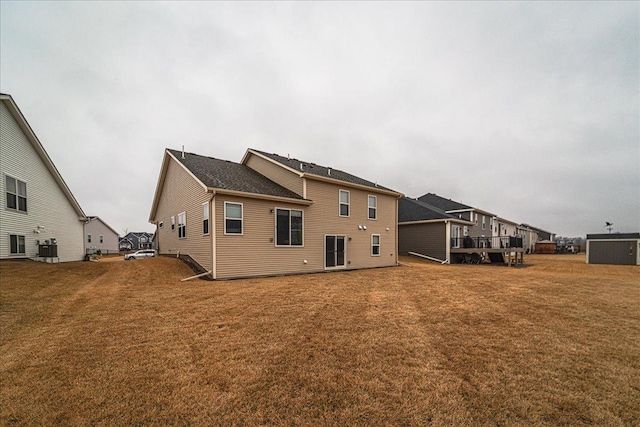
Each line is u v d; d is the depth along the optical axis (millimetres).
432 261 22078
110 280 9500
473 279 11430
